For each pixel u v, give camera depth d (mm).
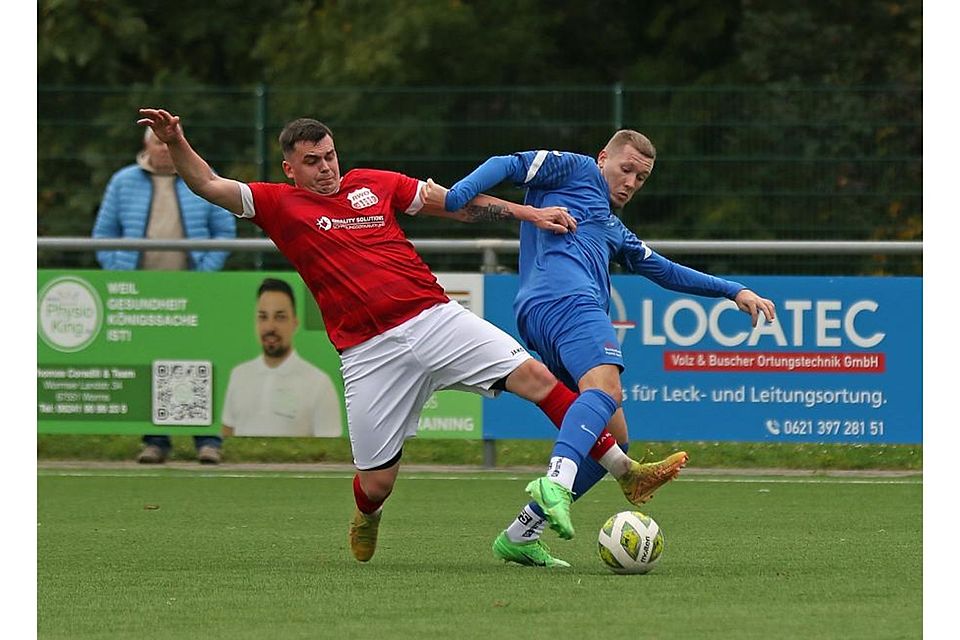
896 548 21234
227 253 33156
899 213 40188
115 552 21062
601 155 20625
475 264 42031
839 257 38375
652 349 31109
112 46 60312
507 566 19578
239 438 34844
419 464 33938
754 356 31062
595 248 19844
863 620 15289
